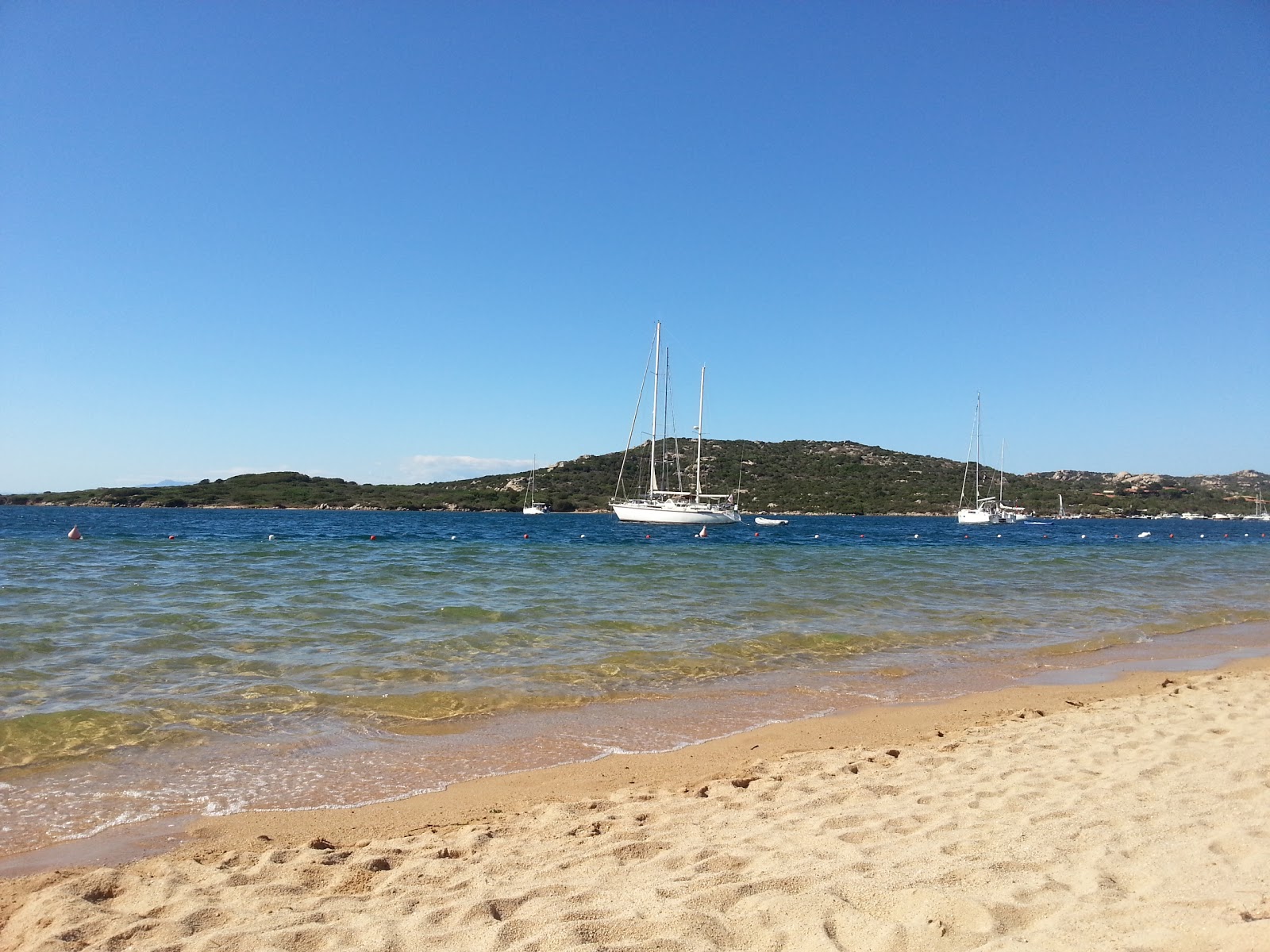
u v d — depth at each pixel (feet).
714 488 463.01
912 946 11.50
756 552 126.72
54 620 48.39
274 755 26.27
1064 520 430.61
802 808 20.18
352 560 96.37
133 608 53.57
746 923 12.75
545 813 20.79
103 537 148.97
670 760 26.45
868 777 23.25
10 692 32.48
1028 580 85.66
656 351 244.83
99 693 32.60
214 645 42.24
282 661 39.11
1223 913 11.48
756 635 48.55
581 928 12.76
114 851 18.85
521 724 30.53
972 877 14.02
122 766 24.86
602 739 28.81
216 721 29.66
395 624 49.55
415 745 27.76
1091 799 19.21
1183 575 97.45
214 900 15.33
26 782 23.36
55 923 14.32
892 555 122.93
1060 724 29.58
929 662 43.27
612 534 200.34
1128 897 12.64
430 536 181.57
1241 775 20.36
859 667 41.75
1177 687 36.76
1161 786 19.89
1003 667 42.52
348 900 15.28
